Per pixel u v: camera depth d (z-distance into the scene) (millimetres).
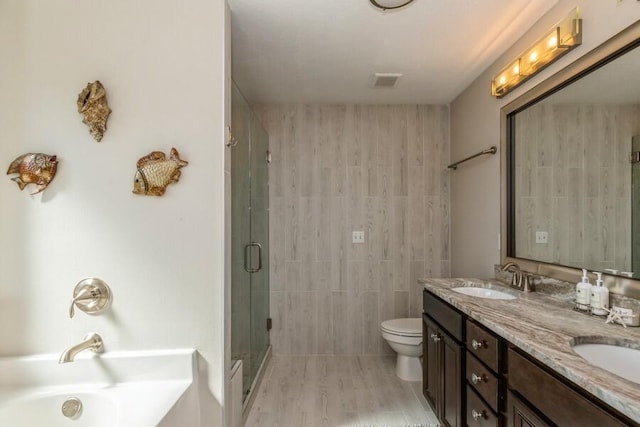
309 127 3006
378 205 3020
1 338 1390
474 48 2027
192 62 1446
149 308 1428
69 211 1406
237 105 2016
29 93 1401
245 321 2203
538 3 1596
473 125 2527
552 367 921
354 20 1722
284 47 1997
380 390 2379
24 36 1404
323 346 3008
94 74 1420
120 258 1421
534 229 1831
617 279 1294
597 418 803
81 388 1312
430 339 2045
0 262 1390
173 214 1437
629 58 1248
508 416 1211
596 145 1411
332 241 3018
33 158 1374
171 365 1380
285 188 3006
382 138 3020
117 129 1423
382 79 2457
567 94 1574
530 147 1866
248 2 1560
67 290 1405
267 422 1997
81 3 1421
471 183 2576
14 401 1220
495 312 1390
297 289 3012
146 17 1438
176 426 1213
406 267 3029
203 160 1446
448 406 1755
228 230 1520
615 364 1046
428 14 1672
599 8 1350
